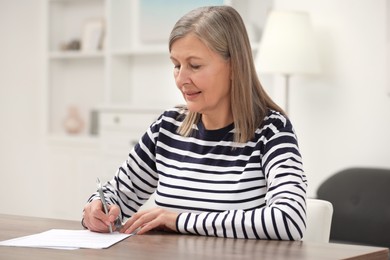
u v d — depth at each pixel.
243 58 2.03
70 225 2.07
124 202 2.25
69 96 6.25
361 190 4.03
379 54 4.29
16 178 6.36
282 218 1.77
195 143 2.12
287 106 4.44
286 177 1.88
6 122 6.43
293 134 2.01
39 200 6.17
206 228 1.84
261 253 1.60
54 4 6.17
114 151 5.45
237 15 2.04
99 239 1.80
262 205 1.98
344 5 4.42
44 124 6.16
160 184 2.14
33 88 6.27
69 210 5.93
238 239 1.80
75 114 6.07
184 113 2.20
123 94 5.81
